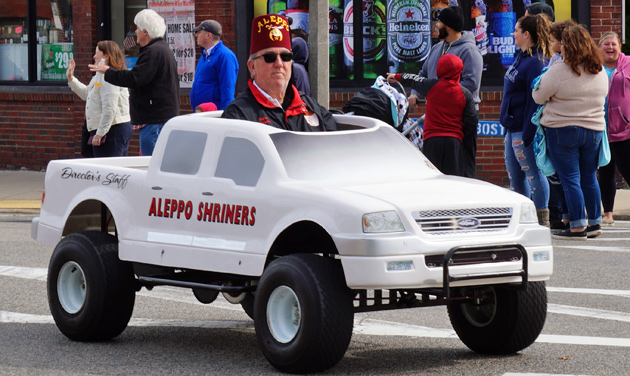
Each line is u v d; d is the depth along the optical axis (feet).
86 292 26.86
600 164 44.24
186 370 24.09
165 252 25.75
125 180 27.17
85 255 26.91
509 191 24.70
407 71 61.98
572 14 59.06
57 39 70.33
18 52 71.56
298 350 22.70
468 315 25.64
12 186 63.52
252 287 25.03
